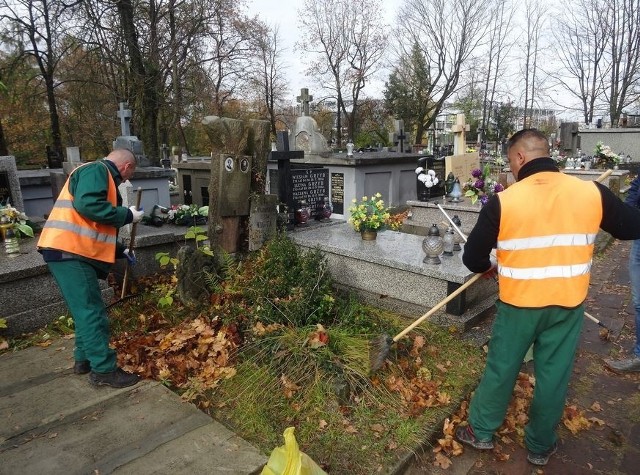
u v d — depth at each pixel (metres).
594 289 5.36
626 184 12.03
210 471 2.20
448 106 33.03
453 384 3.09
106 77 20.02
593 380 3.39
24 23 17.08
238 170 4.58
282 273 3.76
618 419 2.93
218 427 2.54
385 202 9.47
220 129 4.46
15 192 5.88
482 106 33.31
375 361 2.97
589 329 4.27
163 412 2.68
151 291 4.60
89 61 17.52
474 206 6.89
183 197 10.20
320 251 4.28
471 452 2.61
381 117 33.84
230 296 3.78
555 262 2.15
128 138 8.94
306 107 10.44
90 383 2.98
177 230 5.43
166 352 3.32
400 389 2.94
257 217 4.79
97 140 20.34
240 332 3.45
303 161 9.23
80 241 2.79
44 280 3.90
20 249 4.36
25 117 19.69
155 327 3.77
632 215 2.20
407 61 31.05
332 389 2.81
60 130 20.55
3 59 17.78
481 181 6.89
